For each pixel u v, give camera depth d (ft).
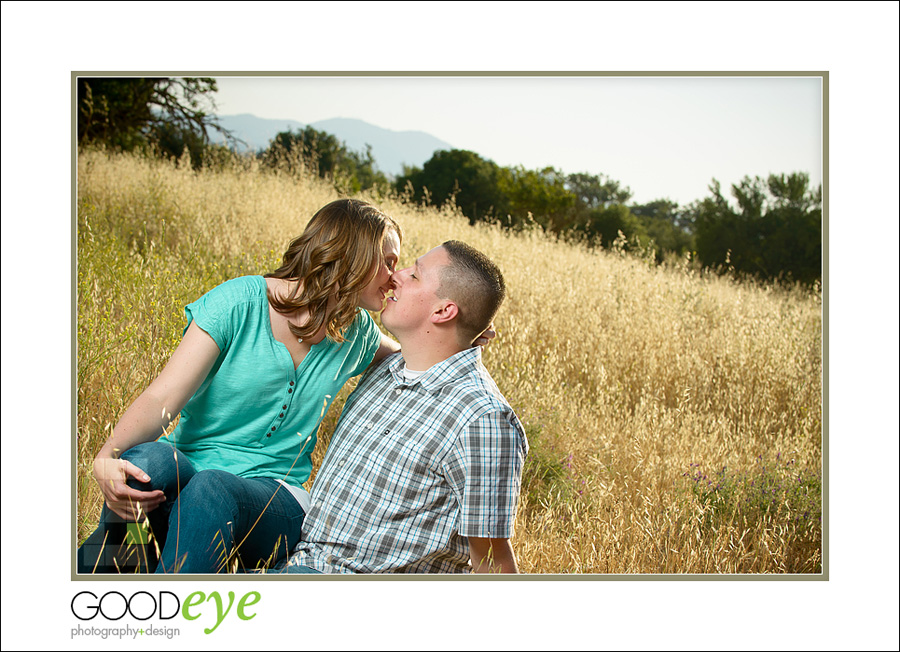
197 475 6.19
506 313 17.10
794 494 11.29
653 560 9.57
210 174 22.71
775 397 15.85
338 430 7.25
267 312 6.82
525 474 10.95
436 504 6.59
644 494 10.96
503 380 13.06
